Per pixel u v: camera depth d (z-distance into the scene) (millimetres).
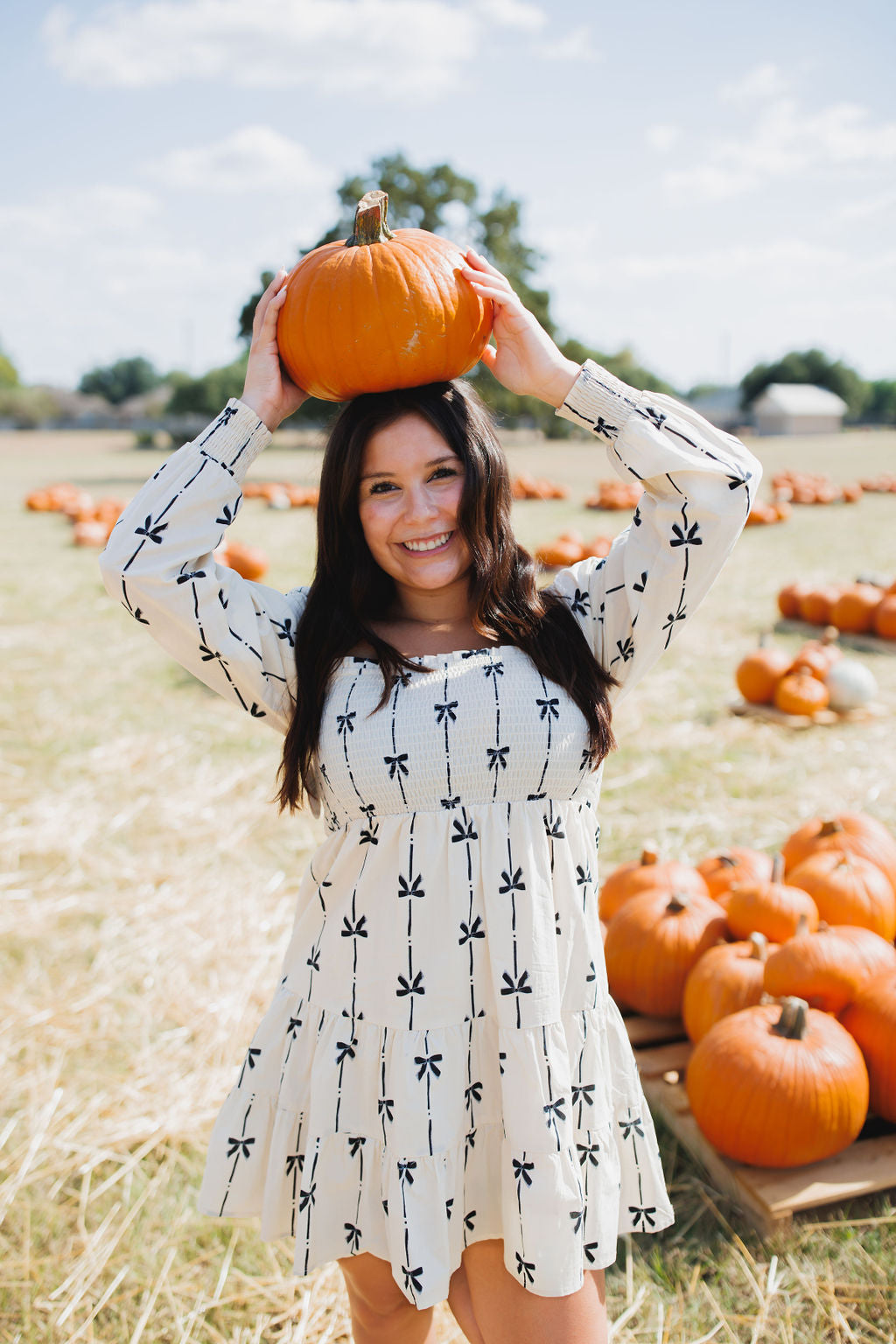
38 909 4422
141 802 5551
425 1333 1973
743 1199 2715
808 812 5223
